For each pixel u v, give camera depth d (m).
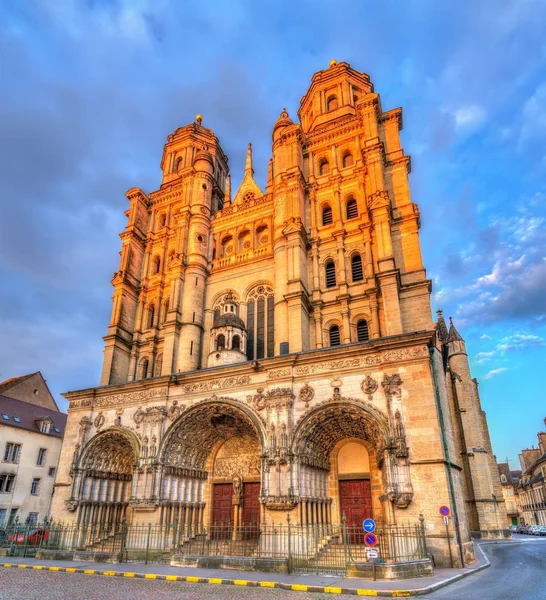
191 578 18.78
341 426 27.52
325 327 36.97
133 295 47.72
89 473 32.47
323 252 40.09
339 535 26.86
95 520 32.19
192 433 31.45
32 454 50.66
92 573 21.03
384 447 23.58
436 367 26.25
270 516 24.84
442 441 23.59
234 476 32.38
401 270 35.88
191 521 30.67
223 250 47.09
